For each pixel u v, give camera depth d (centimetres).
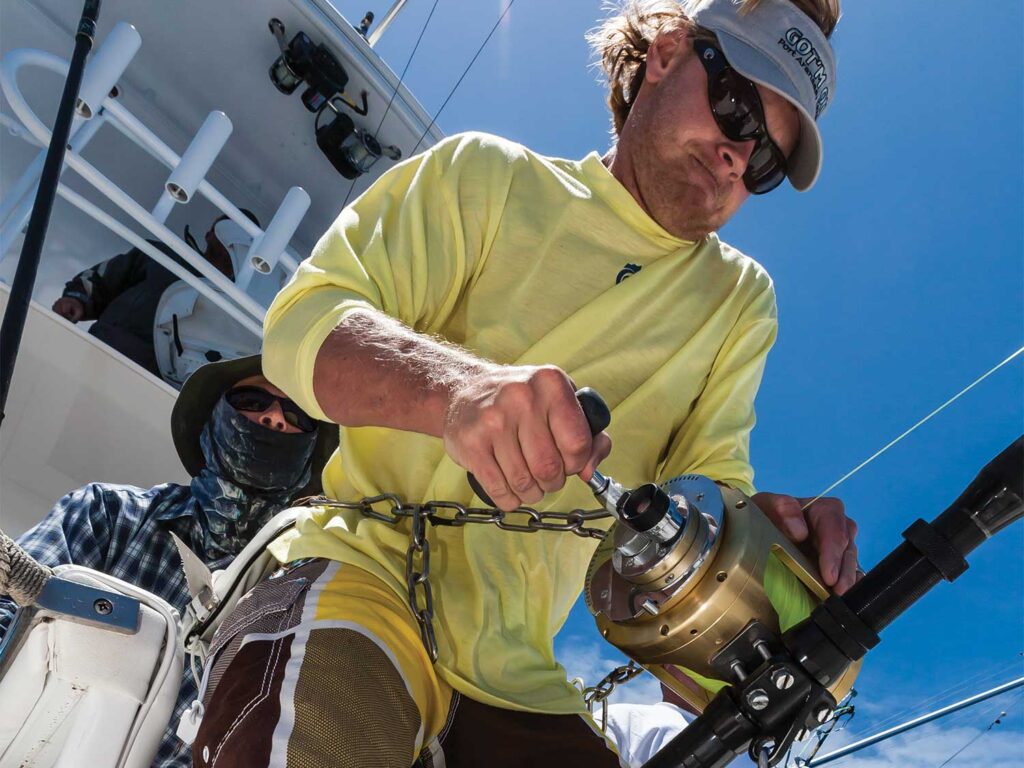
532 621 141
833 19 168
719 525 120
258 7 409
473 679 129
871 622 105
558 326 152
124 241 441
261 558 144
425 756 130
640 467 157
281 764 111
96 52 404
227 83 436
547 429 99
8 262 412
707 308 165
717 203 162
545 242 156
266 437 316
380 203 151
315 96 426
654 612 118
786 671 106
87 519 290
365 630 122
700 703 134
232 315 386
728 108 159
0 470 360
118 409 359
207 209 458
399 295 144
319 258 139
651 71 170
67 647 138
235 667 122
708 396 165
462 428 103
